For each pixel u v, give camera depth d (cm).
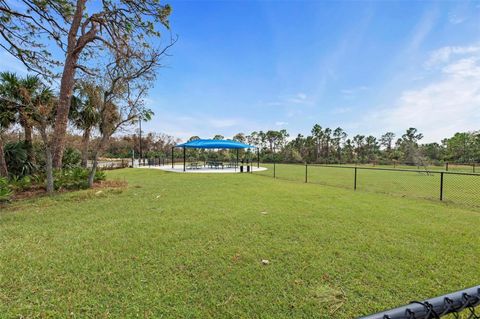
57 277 234
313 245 314
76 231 371
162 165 2514
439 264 262
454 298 91
